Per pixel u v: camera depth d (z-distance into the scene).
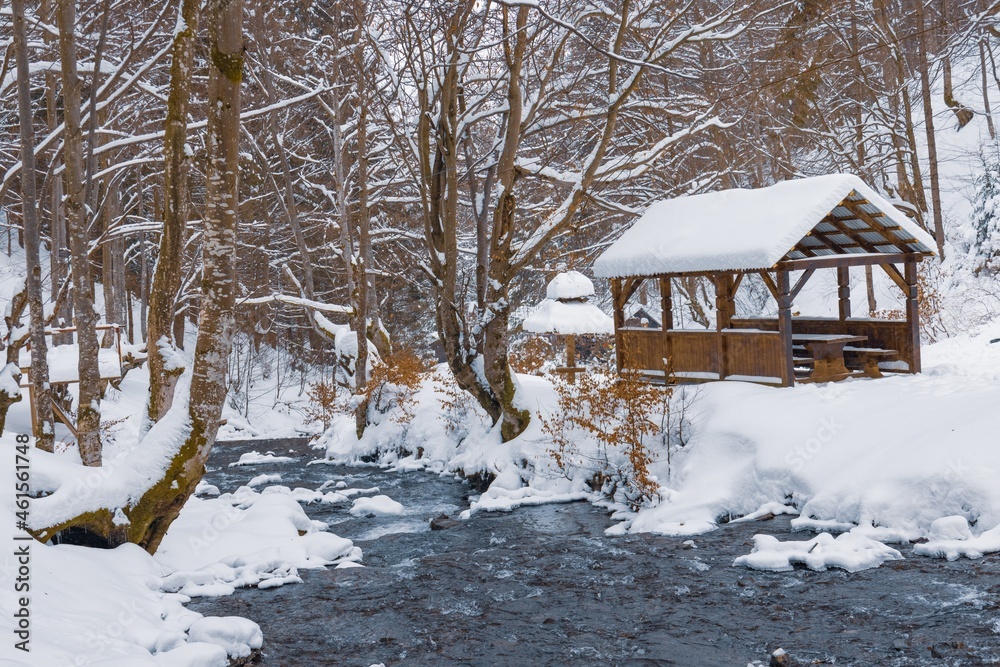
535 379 22.23
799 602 9.40
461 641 8.87
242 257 38.53
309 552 12.26
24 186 12.06
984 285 29.47
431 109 19.36
